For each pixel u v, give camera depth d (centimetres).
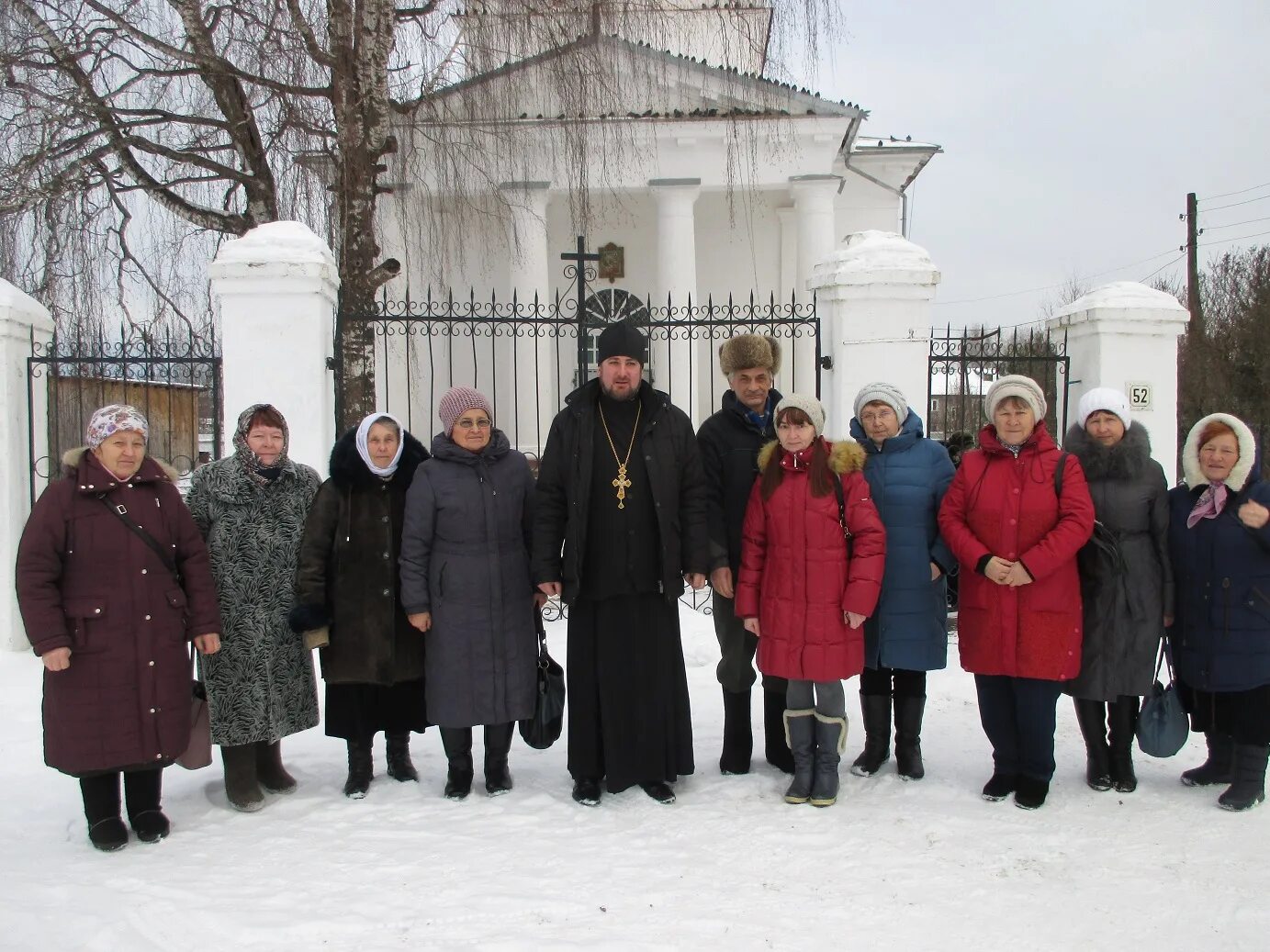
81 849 384
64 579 379
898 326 715
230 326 671
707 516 441
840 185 1706
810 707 425
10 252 927
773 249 1830
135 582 382
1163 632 435
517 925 314
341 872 355
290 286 670
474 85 918
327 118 930
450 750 432
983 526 416
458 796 431
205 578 401
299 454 670
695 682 629
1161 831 391
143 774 395
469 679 423
